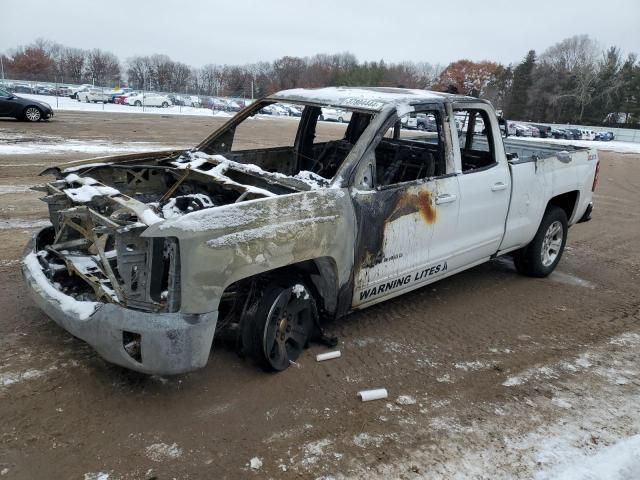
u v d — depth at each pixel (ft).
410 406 11.01
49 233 13.15
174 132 66.69
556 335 14.79
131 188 14.06
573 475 9.31
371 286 12.66
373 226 12.19
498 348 13.79
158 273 9.59
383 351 13.14
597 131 158.61
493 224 15.79
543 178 17.42
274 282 11.25
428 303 16.40
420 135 18.60
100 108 121.80
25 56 282.97
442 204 13.74
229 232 9.68
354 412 10.67
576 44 240.94
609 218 30.91
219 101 165.27
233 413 10.34
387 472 9.10
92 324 9.70
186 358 9.49
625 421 11.01
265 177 12.48
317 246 11.09
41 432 9.46
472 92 17.40
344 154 17.43
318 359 12.41
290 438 9.77
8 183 29.09
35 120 69.46
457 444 9.95
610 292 18.48
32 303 14.24
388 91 14.74
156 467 8.84
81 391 10.68
